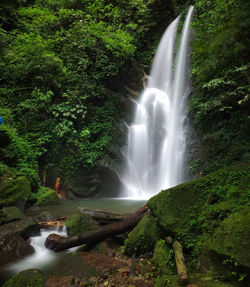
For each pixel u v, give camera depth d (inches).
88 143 437.7
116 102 526.3
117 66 550.3
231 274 79.4
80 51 485.1
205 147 403.9
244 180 119.7
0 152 305.7
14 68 432.1
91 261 130.0
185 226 122.3
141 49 701.9
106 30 510.0
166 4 688.4
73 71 474.6
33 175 326.3
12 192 254.1
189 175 418.0
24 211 271.1
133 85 613.6
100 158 429.7
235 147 345.4
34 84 452.4
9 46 435.5
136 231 152.5
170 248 127.2
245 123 346.6
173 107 556.1
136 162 493.7
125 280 110.3
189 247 114.3
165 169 476.4
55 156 419.8
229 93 325.7
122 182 439.5
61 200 370.9
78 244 157.9
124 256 143.9
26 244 159.3
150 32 713.6
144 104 575.8
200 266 95.8
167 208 137.6
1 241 150.7
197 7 437.4
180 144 464.8
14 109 410.9
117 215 193.0
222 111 378.3
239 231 82.9
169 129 522.6
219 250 84.4
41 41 431.5
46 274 125.1
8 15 508.4
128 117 527.5
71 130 434.3
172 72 613.6
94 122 468.1
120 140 474.6
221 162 358.3
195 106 425.4
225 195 114.2
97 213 194.5
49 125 425.1
